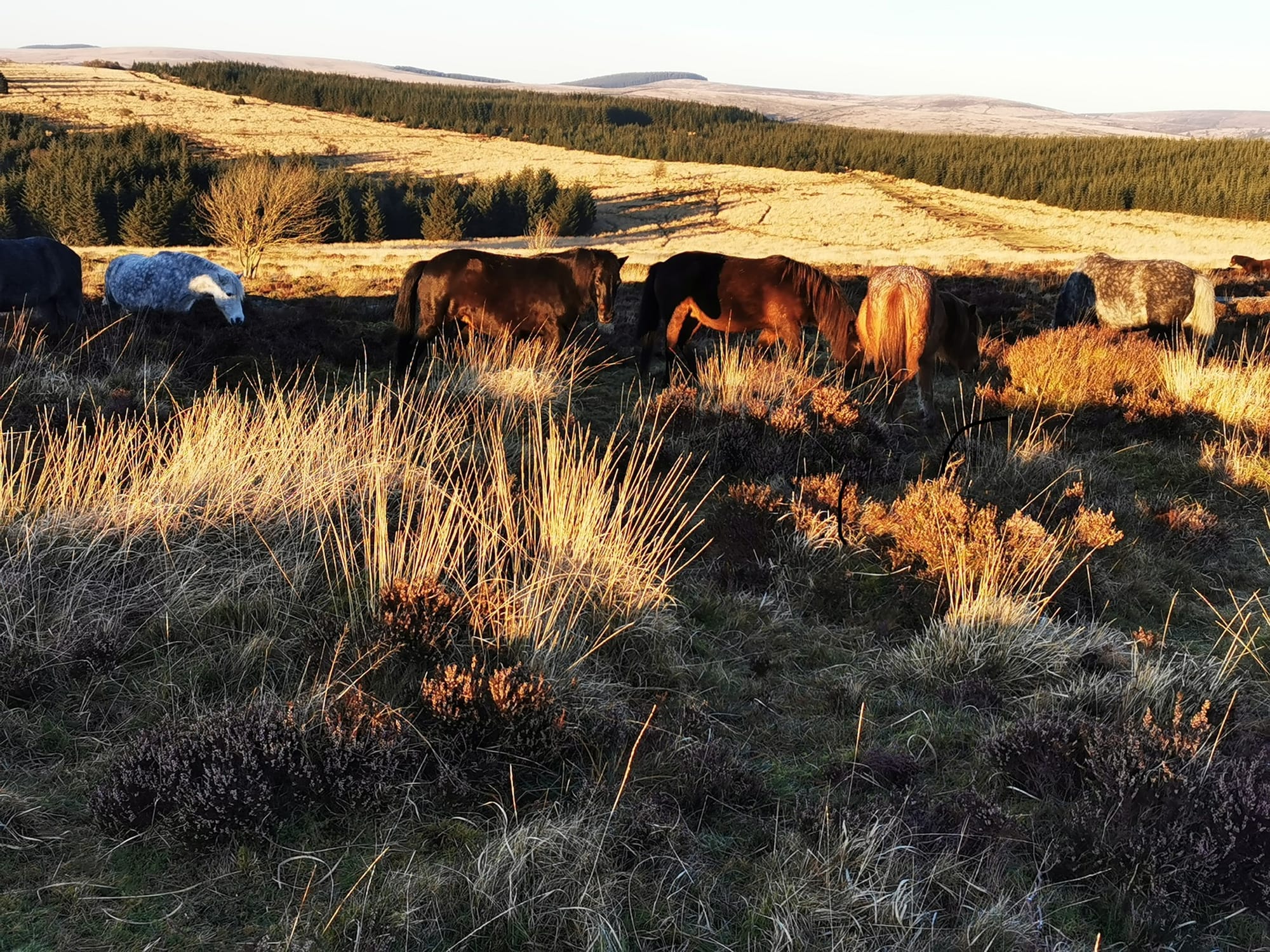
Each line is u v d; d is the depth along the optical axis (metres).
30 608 3.95
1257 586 5.68
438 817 3.08
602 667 4.08
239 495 4.95
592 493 5.05
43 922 2.48
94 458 5.07
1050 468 7.12
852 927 2.65
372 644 3.89
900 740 3.79
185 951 2.43
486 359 9.01
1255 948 2.72
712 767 3.33
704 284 9.50
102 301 14.75
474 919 2.59
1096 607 5.23
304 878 2.74
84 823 2.89
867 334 8.80
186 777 2.91
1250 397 8.93
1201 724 3.69
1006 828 3.13
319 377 9.23
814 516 5.71
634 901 2.75
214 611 4.07
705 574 5.19
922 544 5.32
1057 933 2.74
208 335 10.14
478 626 3.97
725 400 8.12
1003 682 4.26
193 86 189.00
